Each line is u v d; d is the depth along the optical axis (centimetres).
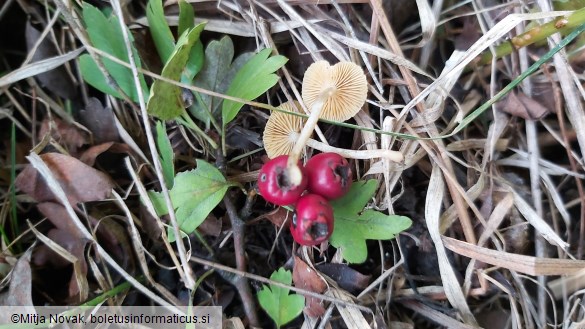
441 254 10
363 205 10
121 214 11
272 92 11
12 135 11
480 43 10
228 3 11
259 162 11
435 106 10
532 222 10
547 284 10
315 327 10
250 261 11
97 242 10
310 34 11
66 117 12
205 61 11
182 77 11
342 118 10
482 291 10
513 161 11
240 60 11
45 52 12
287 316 10
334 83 10
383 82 11
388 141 10
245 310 10
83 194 10
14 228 11
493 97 10
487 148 11
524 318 10
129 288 11
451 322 10
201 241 11
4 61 12
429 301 10
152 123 11
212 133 11
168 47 11
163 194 10
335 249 11
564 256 11
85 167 10
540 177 11
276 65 10
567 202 11
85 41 10
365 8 11
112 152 11
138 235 10
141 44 11
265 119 11
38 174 10
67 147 11
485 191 11
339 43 11
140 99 9
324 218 8
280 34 11
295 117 10
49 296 11
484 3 11
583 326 10
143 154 11
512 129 11
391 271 10
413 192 11
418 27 12
